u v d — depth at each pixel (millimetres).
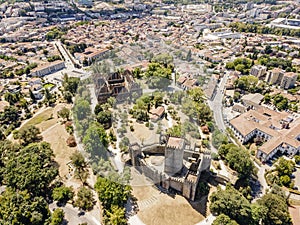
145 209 89875
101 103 80625
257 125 143500
